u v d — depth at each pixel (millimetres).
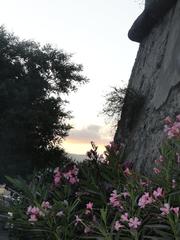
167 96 7555
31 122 23906
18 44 25844
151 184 4375
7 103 24250
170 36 8383
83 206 4969
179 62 7332
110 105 9938
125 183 4871
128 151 9023
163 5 8875
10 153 23953
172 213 3648
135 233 3697
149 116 8312
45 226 4438
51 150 24938
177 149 4738
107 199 4859
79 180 5453
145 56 10148
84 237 4020
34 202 4750
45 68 25953
